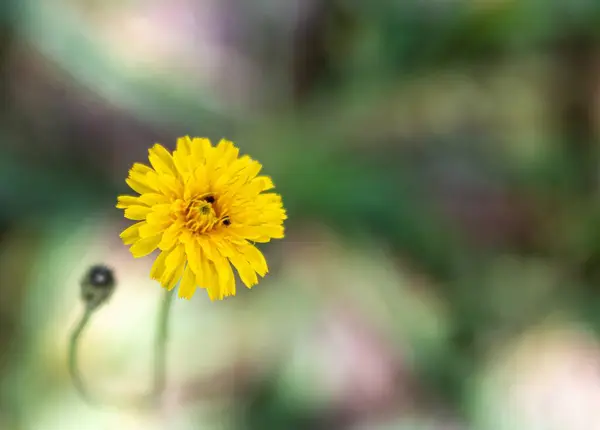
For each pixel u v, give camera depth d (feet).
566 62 1.16
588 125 1.15
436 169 1.12
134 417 1.00
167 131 1.08
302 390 1.03
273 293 1.05
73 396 0.99
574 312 1.09
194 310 1.02
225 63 1.12
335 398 1.03
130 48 1.08
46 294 1.01
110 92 1.05
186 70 1.09
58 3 1.05
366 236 1.08
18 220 1.02
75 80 1.05
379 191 1.08
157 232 0.83
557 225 1.12
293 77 1.13
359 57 1.12
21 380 0.99
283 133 1.10
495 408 1.05
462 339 1.07
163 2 1.11
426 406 1.05
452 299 1.08
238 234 0.84
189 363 1.02
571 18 1.11
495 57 1.13
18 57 1.07
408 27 1.12
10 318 1.00
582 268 1.11
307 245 1.08
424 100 1.13
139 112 1.06
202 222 0.83
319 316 1.05
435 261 1.08
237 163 0.85
